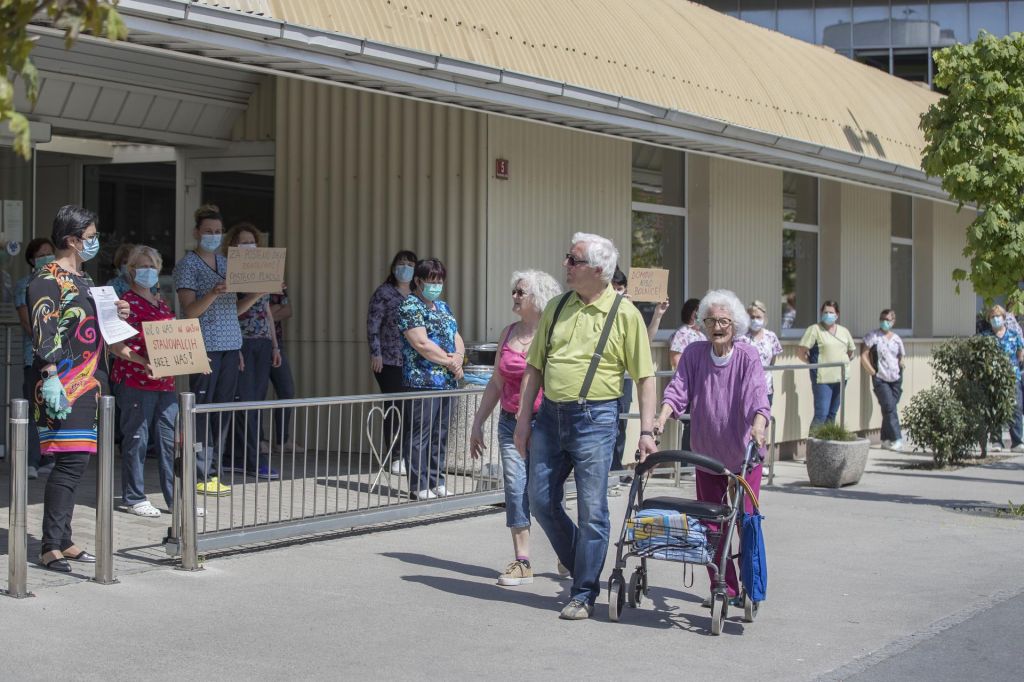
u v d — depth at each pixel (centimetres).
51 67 1104
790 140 1356
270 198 1290
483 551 852
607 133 1209
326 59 874
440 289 968
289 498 849
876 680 586
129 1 738
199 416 838
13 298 1170
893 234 2000
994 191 1120
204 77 1220
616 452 1172
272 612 673
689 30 1377
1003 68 1137
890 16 3478
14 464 670
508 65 1009
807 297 1741
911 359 1948
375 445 910
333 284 1247
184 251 1312
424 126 1209
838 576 817
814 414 1586
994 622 702
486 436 1030
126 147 1320
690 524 652
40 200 1266
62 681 543
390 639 630
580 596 680
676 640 646
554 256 1271
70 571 737
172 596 696
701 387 689
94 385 732
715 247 1495
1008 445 1842
